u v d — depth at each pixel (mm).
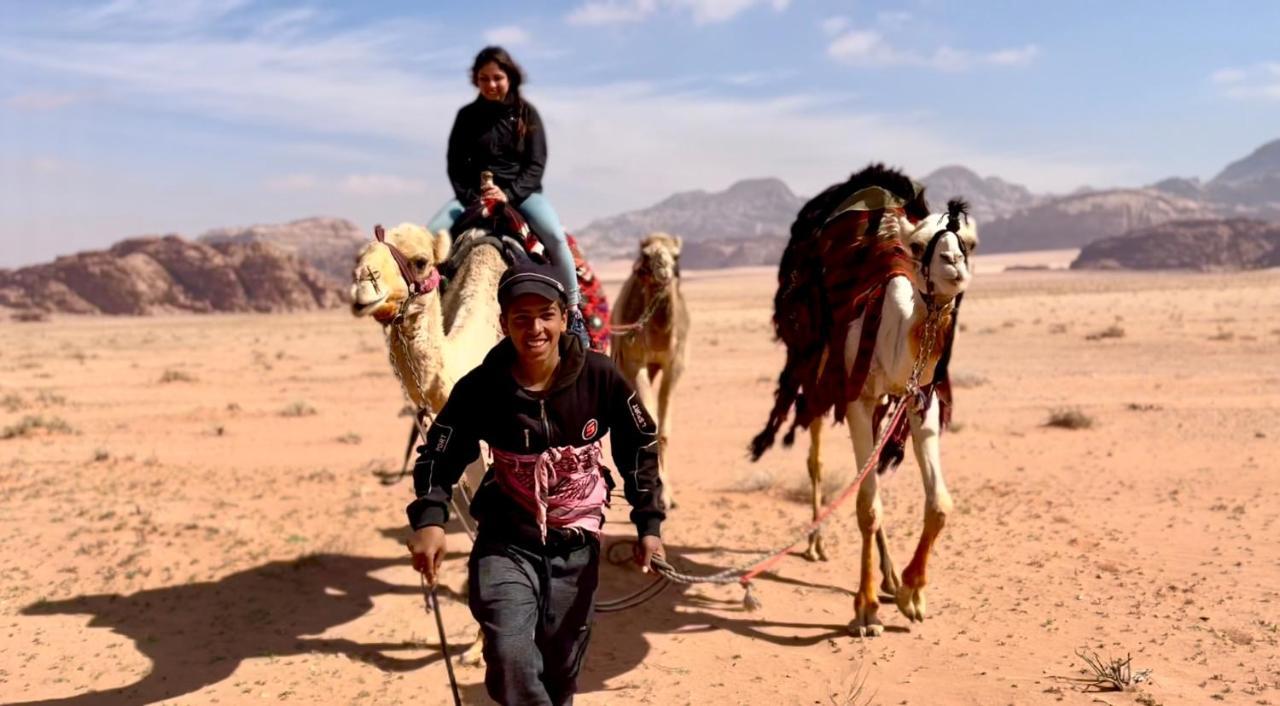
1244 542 8820
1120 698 5570
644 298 10328
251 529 9648
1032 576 8000
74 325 152875
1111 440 15094
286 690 6047
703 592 7816
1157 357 31844
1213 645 6371
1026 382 24938
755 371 31016
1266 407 18438
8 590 7812
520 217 7684
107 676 6273
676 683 6059
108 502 10828
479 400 4207
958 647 6496
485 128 7895
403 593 7848
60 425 18750
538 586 4203
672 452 15469
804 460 14383
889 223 7059
